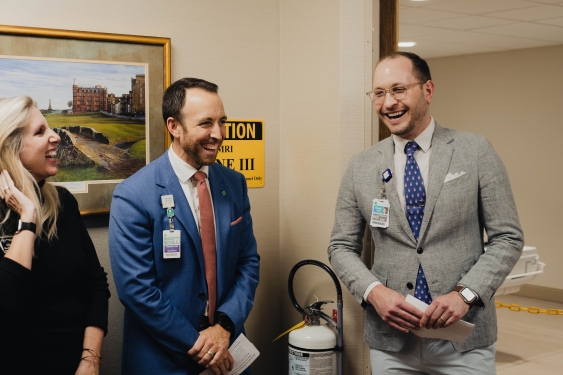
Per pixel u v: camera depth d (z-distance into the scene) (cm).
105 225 244
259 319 287
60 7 231
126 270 190
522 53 719
